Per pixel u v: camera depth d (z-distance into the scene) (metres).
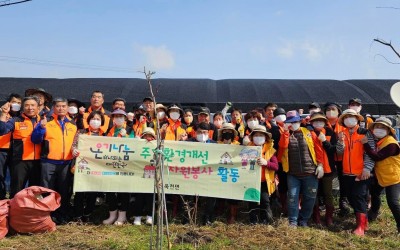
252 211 6.46
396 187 6.00
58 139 6.22
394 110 12.34
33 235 5.70
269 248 5.33
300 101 12.62
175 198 6.98
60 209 6.41
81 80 14.86
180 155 6.41
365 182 6.16
